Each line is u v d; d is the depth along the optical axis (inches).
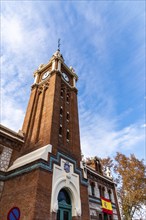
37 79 1305.4
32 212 544.1
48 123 885.8
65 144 922.7
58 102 1017.5
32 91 1245.7
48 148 749.3
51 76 1171.3
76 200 744.3
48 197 621.3
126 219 1481.3
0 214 647.8
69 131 1030.4
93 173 1254.9
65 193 754.8
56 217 617.9
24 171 693.3
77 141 1003.3
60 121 995.9
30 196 592.7
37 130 930.1
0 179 737.6
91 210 1039.6
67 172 781.3
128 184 1614.2
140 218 1578.5
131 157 1796.3
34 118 1045.2
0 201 691.4
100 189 1251.8
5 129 872.9
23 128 1013.2
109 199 1285.7
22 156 836.6
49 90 1093.8
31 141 908.6
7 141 848.3
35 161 682.2
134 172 1663.4
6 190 708.0
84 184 846.5
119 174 1723.7
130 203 1531.7
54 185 673.6
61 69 1295.5
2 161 780.6
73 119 1109.7
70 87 1295.5
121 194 1604.3
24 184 652.1
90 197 1098.7
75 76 1406.3
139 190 1542.8
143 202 1514.5
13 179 714.8
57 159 765.3
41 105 1062.4
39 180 621.0
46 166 684.1
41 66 1406.3
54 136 833.5
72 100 1219.9
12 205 633.0
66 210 705.6
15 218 424.2
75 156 911.0
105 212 1142.3
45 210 584.4
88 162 1483.8
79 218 710.5
